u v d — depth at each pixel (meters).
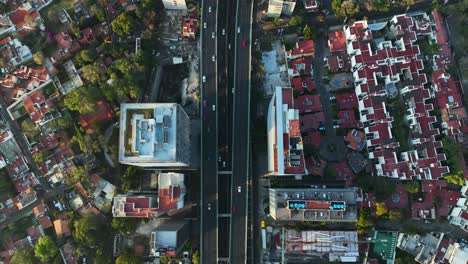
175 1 147.75
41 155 142.12
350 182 142.12
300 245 137.50
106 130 147.88
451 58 147.50
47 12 153.38
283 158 117.00
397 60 142.50
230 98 151.75
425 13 149.50
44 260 134.25
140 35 151.62
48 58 149.75
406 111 144.25
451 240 134.00
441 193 139.50
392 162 137.25
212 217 143.50
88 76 142.75
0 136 146.25
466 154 141.62
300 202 118.00
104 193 145.12
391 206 139.88
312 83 148.75
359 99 146.50
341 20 153.00
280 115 118.56
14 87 149.88
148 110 118.81
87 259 141.12
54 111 146.75
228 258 140.38
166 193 128.25
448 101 141.50
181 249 142.00
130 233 140.75
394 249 136.38
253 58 151.50
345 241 136.12
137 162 117.56
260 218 145.12
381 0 147.38
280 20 151.50
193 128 150.50
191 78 153.75
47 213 144.12
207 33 151.88
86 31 148.62
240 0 153.00
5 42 148.75
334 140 148.12
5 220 143.75
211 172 146.25
